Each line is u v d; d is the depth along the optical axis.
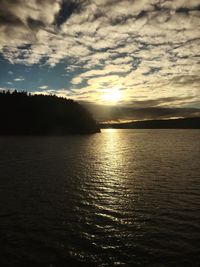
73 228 19.62
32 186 32.53
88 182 35.34
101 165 51.81
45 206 24.62
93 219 21.50
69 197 27.77
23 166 48.72
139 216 22.16
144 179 37.50
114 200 26.78
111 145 111.75
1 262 14.92
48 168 46.97
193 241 17.52
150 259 15.38
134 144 118.00
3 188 31.28
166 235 18.45
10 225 19.98
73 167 48.66
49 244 17.08
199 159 60.88
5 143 111.12
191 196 28.20
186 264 14.85
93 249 16.55
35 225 20.08
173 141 139.62
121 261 15.19
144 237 18.19
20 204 25.09
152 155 71.06
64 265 14.73
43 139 146.75
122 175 40.72
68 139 152.38
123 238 18.02
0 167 47.00
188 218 21.62
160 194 29.12
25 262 14.96
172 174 41.34
